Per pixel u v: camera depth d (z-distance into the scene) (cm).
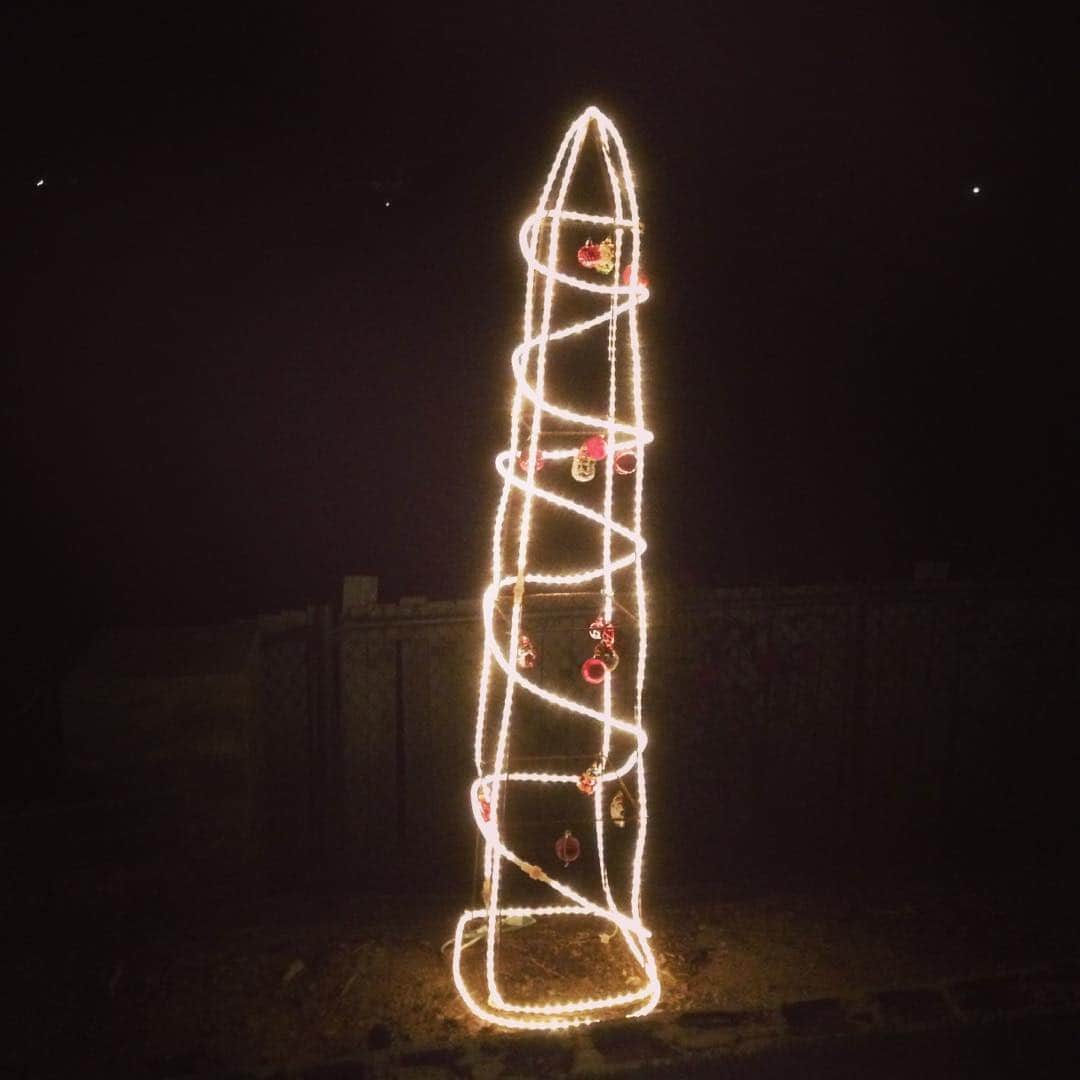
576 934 547
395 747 598
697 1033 473
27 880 519
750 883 611
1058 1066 470
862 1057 470
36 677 713
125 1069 453
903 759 648
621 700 617
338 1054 461
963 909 575
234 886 552
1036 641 648
